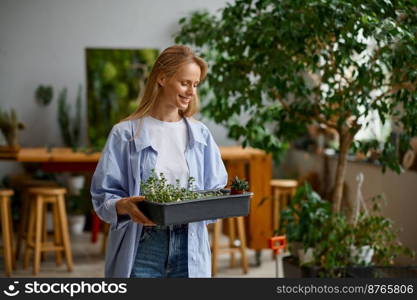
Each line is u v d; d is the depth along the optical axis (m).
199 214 2.50
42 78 8.63
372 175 6.18
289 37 3.93
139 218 2.51
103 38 8.66
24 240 6.66
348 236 4.41
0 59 8.54
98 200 2.67
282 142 4.80
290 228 4.56
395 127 5.68
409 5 3.80
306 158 8.27
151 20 8.70
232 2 8.60
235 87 4.29
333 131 7.26
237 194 2.62
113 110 8.68
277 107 4.71
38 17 8.58
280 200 7.07
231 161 6.61
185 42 4.82
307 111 4.49
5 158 6.79
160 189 2.55
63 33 8.62
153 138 2.74
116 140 2.71
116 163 2.69
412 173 5.36
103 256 6.86
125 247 2.66
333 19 3.79
